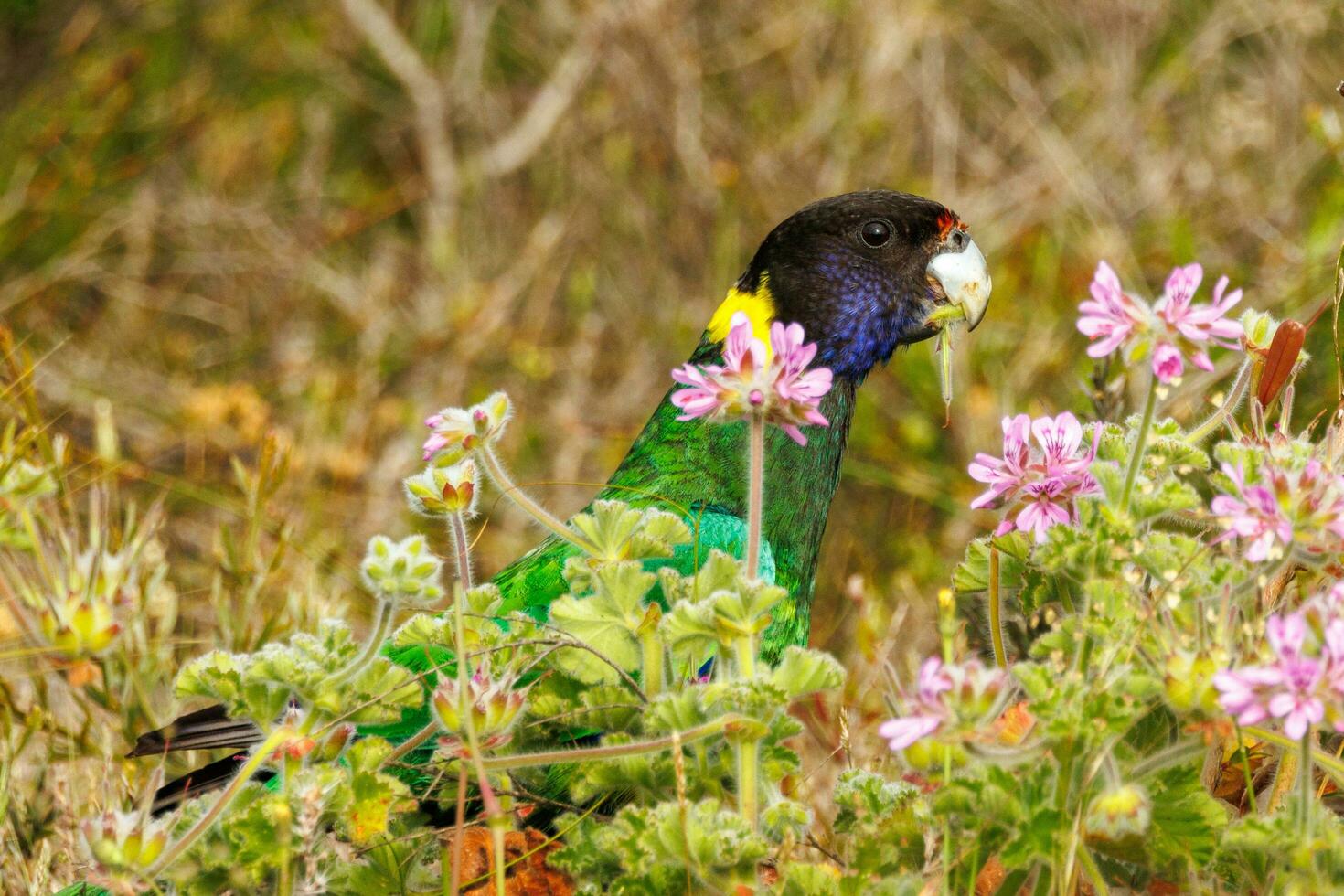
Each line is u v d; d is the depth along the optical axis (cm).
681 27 1689
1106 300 532
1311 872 503
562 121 1683
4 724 840
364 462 1310
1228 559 565
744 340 578
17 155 1585
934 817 555
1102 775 529
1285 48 1543
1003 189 1545
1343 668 472
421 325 1538
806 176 1595
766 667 575
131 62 1677
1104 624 534
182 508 1246
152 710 877
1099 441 630
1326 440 634
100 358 1459
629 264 1583
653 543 645
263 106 1739
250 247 1631
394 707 608
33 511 849
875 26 1675
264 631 933
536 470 1391
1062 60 1673
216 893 593
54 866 774
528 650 648
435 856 700
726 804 630
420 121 1745
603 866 602
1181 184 1505
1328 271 1184
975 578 663
